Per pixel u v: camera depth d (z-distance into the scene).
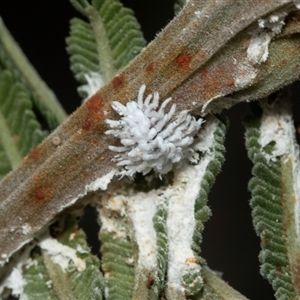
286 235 0.07
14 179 0.08
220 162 0.07
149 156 0.07
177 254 0.07
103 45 0.08
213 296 0.07
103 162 0.07
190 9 0.07
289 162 0.08
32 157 0.08
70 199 0.08
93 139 0.07
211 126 0.07
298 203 0.07
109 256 0.08
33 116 0.08
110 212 0.08
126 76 0.07
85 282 0.08
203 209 0.07
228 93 0.07
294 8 0.07
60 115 0.08
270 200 0.07
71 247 0.08
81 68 0.08
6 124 0.08
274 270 0.07
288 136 0.08
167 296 0.07
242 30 0.07
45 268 0.08
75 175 0.08
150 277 0.07
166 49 0.07
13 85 0.08
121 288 0.08
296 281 0.07
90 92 0.08
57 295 0.08
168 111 0.07
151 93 0.07
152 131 0.07
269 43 0.07
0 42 0.08
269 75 0.07
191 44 0.07
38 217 0.08
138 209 0.08
